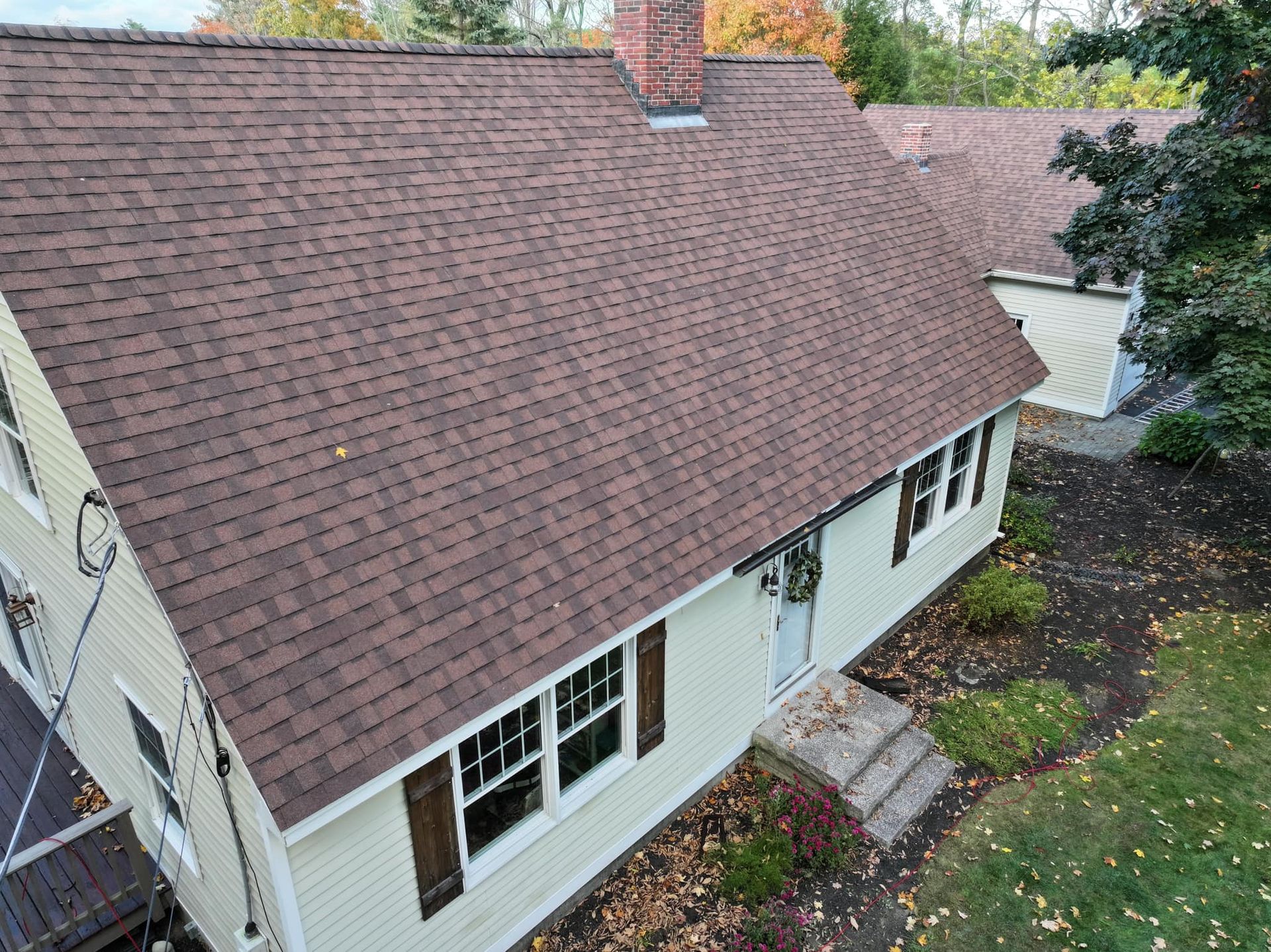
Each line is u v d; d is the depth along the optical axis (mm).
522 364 7660
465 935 6922
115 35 7156
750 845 8359
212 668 5113
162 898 7875
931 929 7684
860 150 13180
